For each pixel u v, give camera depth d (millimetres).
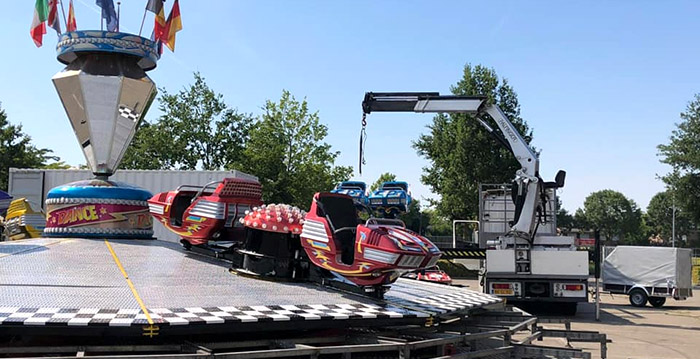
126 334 3773
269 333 4723
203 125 39969
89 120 7160
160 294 4633
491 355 5934
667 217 120938
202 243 6453
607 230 123438
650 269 21219
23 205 11422
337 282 5547
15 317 3695
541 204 16594
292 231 5609
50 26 8109
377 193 18328
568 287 15664
